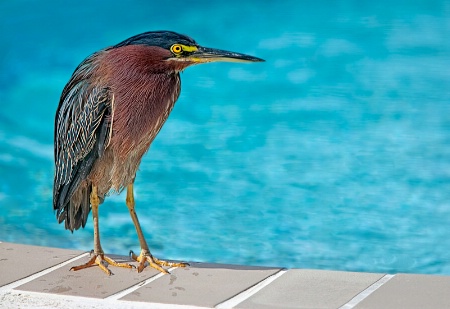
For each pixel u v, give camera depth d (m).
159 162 14.39
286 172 13.90
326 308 7.73
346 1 21.12
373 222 12.27
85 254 9.40
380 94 16.80
